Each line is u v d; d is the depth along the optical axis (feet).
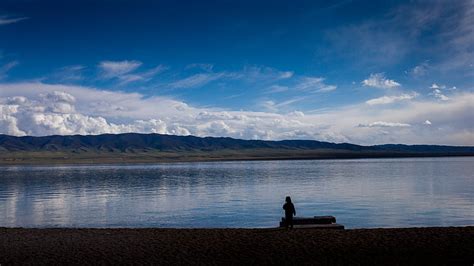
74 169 536.01
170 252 54.85
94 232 69.31
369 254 51.80
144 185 243.81
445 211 122.42
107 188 225.97
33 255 54.08
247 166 563.07
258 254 52.95
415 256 50.62
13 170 514.68
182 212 130.00
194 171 425.28
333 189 203.00
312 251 53.67
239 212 128.26
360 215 117.70
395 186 211.61
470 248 53.31
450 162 596.70
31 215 127.65
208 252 54.49
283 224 74.69
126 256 53.21
